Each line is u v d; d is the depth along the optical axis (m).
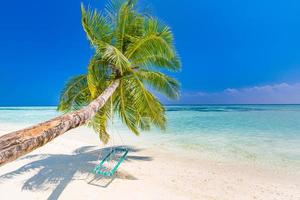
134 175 7.80
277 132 17.73
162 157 10.55
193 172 8.43
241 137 15.69
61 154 10.53
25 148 2.38
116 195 5.99
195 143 13.77
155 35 6.91
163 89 8.78
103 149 12.06
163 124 8.90
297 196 6.58
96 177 7.18
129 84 8.17
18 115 36.81
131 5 8.06
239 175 8.19
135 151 11.73
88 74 6.95
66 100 8.55
